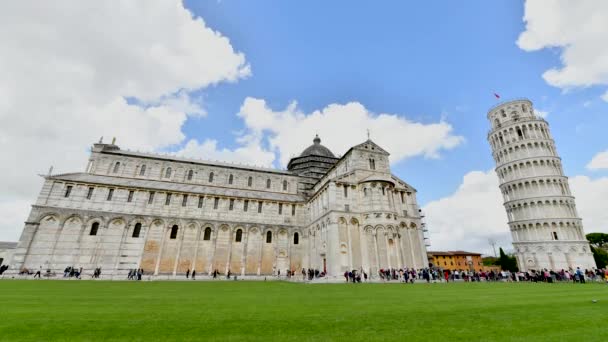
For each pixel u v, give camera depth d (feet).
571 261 205.57
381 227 166.71
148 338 28.40
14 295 61.57
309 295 70.33
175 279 156.25
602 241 306.14
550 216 220.02
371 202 173.47
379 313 42.75
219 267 181.37
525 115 257.14
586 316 40.22
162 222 179.32
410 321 36.94
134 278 154.61
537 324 35.22
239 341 27.43
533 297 64.49
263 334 30.14
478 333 30.86
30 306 46.47
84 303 51.60
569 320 37.52
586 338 28.71
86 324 34.04
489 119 285.23
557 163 235.81
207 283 123.85
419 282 133.28
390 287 99.14
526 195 232.94
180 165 221.46
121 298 60.64
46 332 30.07
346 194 176.55
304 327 33.40
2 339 27.35
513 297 64.80
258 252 192.75
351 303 54.49
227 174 232.12
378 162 194.39
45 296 61.00
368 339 28.43
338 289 89.97
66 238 159.63
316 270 173.17
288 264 197.67
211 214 193.36
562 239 212.64
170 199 187.73
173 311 43.86
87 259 159.43
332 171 225.76
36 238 154.40
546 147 240.53
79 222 164.66
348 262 160.56
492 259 459.73
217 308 47.37
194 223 185.68
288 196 229.86
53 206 162.30
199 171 225.56
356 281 136.15
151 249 172.24
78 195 169.78
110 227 168.96
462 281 147.02
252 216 203.21
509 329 32.71
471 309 46.70
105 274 158.51
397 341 27.71
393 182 179.52
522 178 236.84
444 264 350.02
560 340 28.04
